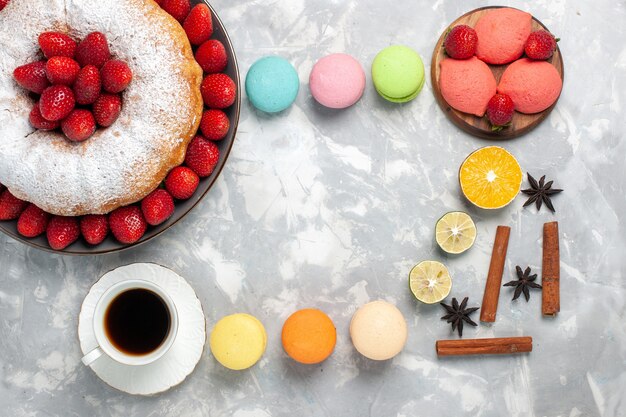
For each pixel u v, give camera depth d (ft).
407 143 2.80
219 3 2.77
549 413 2.81
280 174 2.78
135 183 2.48
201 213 2.77
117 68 2.39
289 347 2.64
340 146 2.79
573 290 2.83
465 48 2.64
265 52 2.78
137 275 2.66
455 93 2.68
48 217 2.57
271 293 2.79
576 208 2.82
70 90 2.38
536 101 2.68
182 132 2.51
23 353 2.77
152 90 2.48
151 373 2.66
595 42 2.81
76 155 2.47
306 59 2.79
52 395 2.77
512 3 2.82
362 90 2.71
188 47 2.53
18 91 2.49
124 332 2.61
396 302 2.80
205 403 2.78
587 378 2.82
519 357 2.81
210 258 2.77
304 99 2.78
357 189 2.80
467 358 2.81
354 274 2.80
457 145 2.80
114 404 2.77
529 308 2.81
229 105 2.56
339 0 2.79
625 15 2.82
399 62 2.64
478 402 2.81
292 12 2.78
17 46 2.47
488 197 2.73
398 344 2.65
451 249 2.75
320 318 2.64
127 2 2.49
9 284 2.76
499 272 2.77
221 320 2.65
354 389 2.80
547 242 2.79
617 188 2.81
